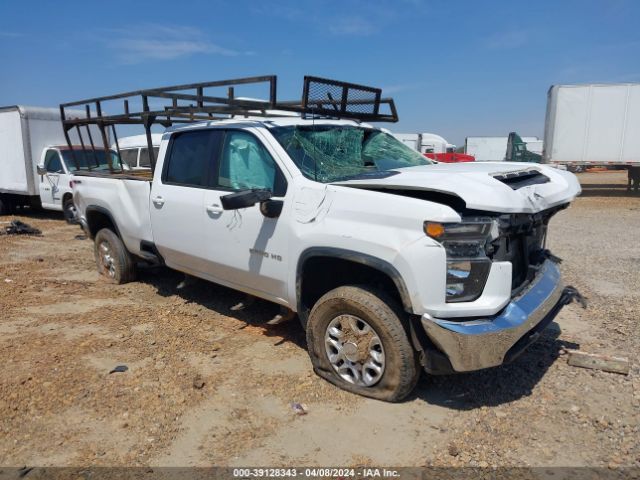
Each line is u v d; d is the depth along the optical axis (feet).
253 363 13.82
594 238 32.78
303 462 9.64
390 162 15.76
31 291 20.70
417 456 9.76
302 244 12.24
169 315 17.72
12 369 13.41
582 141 63.10
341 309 11.78
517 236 12.02
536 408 11.36
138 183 18.47
